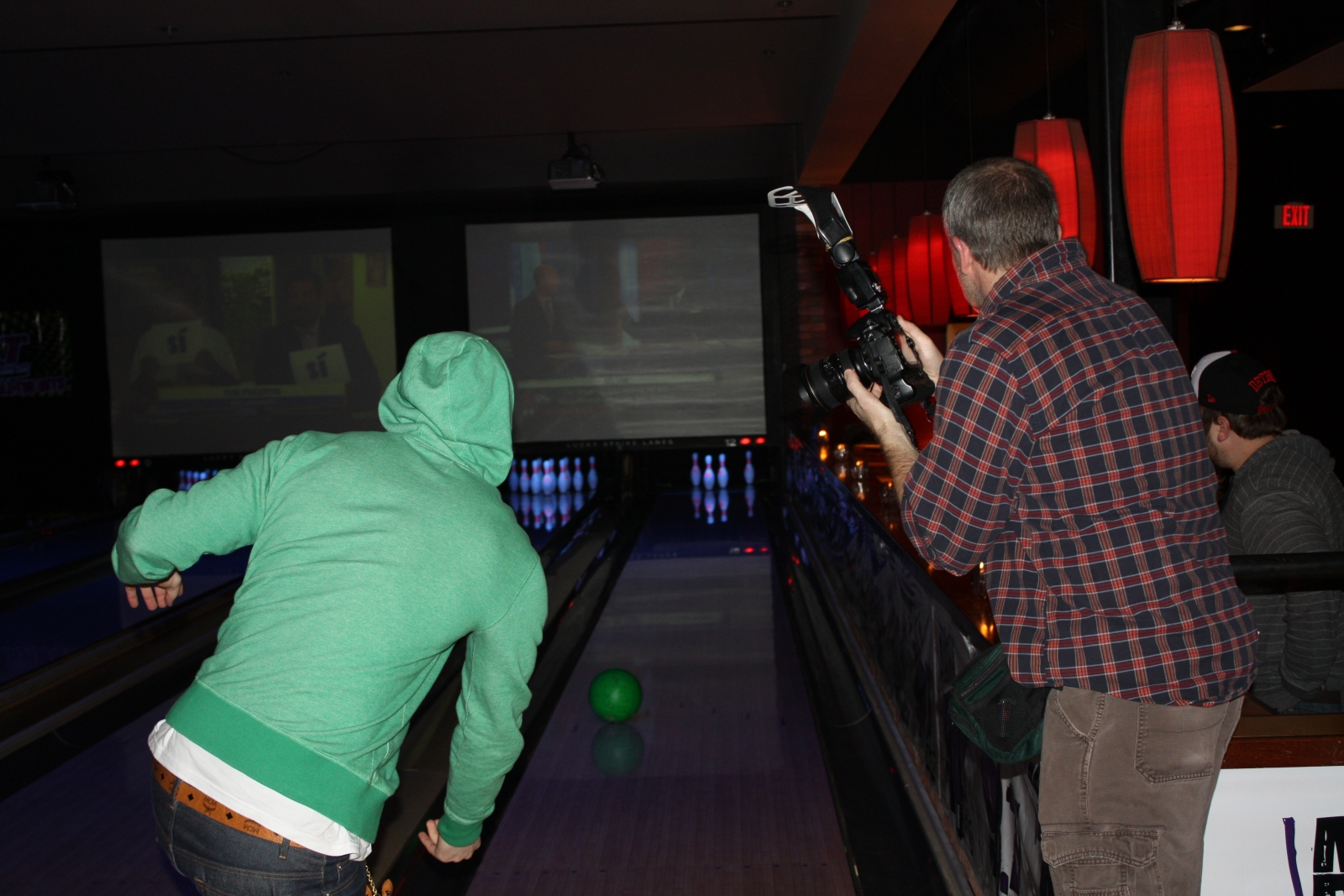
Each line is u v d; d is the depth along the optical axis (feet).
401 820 8.57
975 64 13.64
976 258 4.21
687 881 7.66
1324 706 6.00
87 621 16.24
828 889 7.45
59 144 20.95
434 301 29.22
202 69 16.35
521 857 8.13
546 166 25.46
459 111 19.63
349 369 29.17
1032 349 3.76
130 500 29.22
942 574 9.84
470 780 4.20
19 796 9.71
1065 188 7.37
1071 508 3.78
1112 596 3.74
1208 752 3.86
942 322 13.53
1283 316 19.70
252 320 29.07
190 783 3.43
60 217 28.32
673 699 12.01
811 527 20.62
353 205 28.37
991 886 6.34
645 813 8.88
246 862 3.40
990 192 4.09
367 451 3.99
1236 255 20.21
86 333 29.43
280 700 3.45
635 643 14.53
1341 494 6.39
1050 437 3.75
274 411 29.17
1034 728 4.12
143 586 4.18
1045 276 4.03
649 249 28.94
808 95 18.81
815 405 5.19
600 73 17.42
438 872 7.86
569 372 29.19
